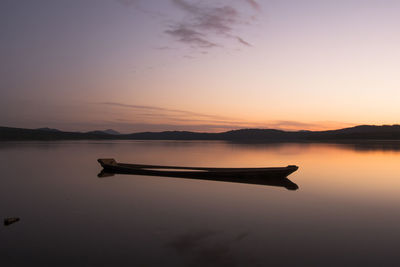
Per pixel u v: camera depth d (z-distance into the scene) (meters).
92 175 22.06
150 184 18.22
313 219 10.40
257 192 15.59
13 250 7.57
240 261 6.93
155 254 7.30
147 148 71.88
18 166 27.86
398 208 12.05
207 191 15.84
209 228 9.34
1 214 11.02
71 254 7.32
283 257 7.14
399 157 40.34
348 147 75.94
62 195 14.63
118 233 8.84
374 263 6.84
